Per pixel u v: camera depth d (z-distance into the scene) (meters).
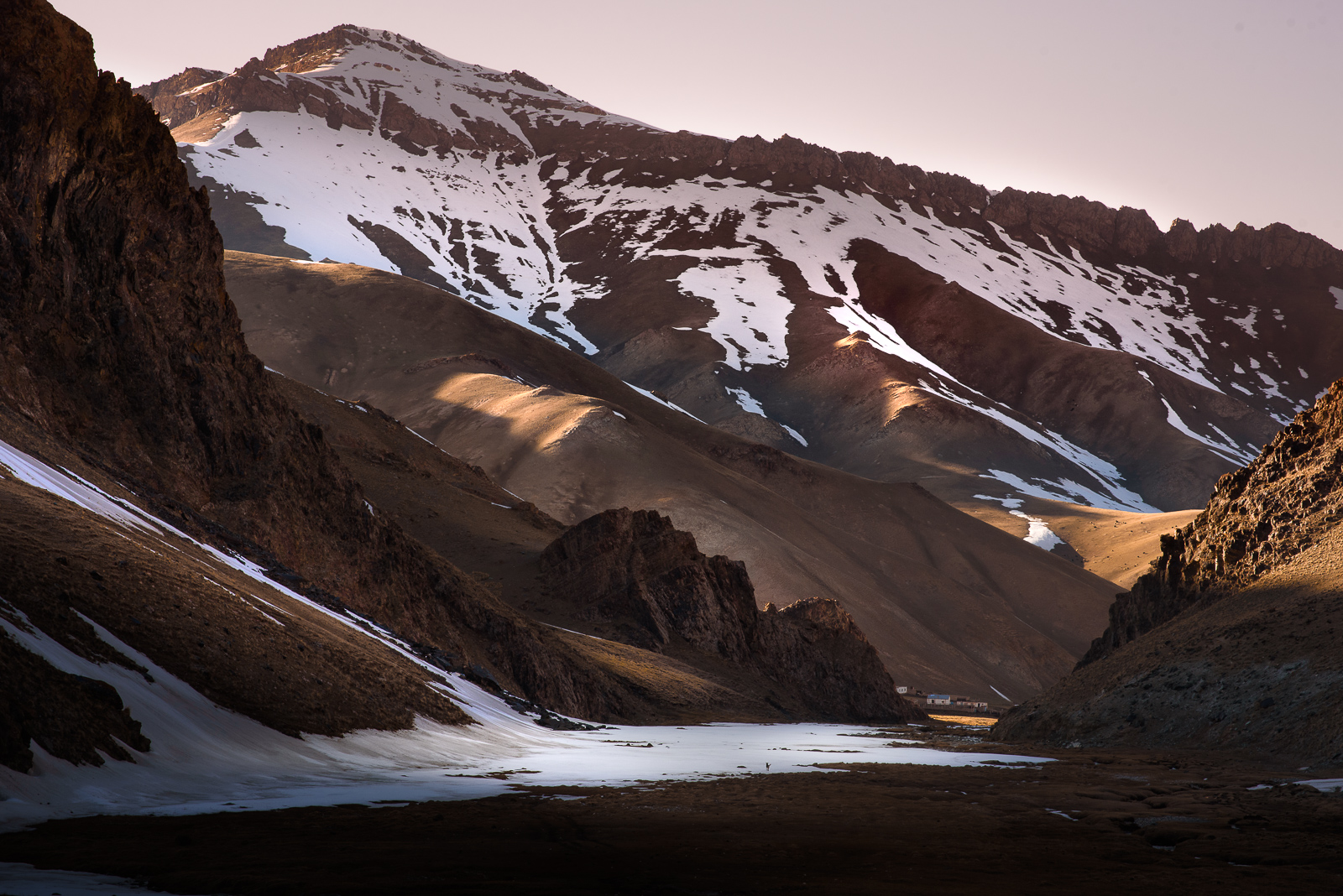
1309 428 66.19
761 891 17.34
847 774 39.47
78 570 30.22
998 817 27.95
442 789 28.45
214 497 59.19
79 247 55.31
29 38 53.56
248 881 15.80
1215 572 66.38
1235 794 32.88
